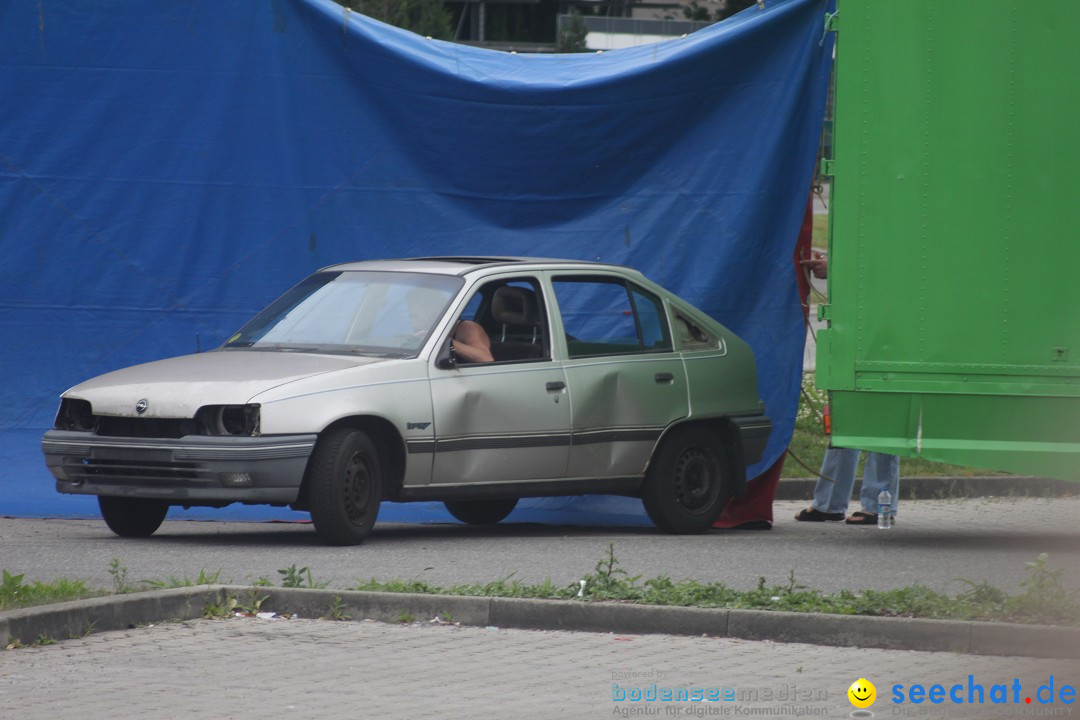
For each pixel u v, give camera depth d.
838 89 28.73
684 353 31.55
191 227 34.16
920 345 28.61
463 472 28.19
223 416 26.09
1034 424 28.33
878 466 33.66
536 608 20.55
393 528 31.84
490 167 34.47
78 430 27.45
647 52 34.91
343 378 26.84
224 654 18.61
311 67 34.31
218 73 34.16
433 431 27.67
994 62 28.31
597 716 15.84
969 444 28.50
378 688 16.98
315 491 26.52
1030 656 18.86
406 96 34.31
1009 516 36.09
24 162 33.91
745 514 33.44
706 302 34.03
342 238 34.34
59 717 15.55
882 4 28.56
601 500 33.97
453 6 185.50
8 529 30.05
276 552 26.42
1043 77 28.14
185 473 26.17
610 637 19.98
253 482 25.81
